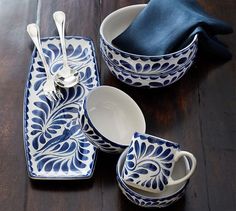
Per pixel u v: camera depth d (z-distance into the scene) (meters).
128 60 0.76
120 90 0.77
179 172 0.69
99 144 0.70
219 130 0.76
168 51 0.78
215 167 0.72
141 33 0.81
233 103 0.80
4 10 0.94
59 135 0.75
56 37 0.89
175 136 0.75
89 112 0.75
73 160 0.72
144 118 0.77
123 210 0.67
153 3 0.82
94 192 0.69
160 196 0.66
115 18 0.86
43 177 0.69
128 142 0.75
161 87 0.81
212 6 0.95
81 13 0.94
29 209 0.67
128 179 0.65
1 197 0.68
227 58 0.86
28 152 0.72
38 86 0.82
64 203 0.67
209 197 0.68
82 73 0.85
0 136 0.75
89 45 0.88
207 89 0.82
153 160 0.64
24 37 0.90
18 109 0.79
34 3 0.95
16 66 0.85
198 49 0.86
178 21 0.80
